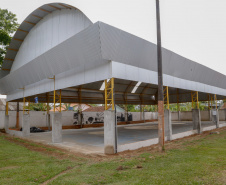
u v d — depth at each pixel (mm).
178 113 40531
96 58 9914
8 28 26953
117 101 31719
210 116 36344
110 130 9672
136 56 11172
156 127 26344
